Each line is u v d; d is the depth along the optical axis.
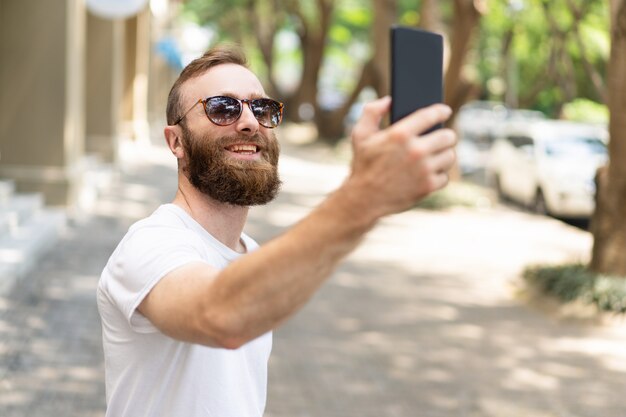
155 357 2.02
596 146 19.38
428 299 10.59
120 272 1.91
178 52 34.12
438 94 1.49
